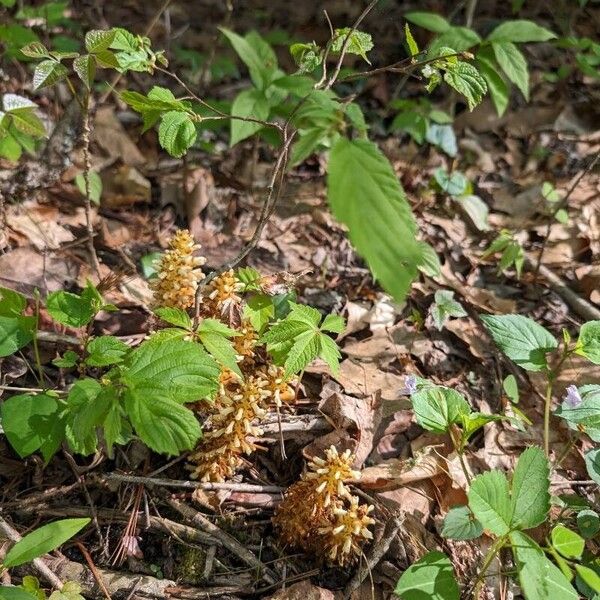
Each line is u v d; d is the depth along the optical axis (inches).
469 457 31.0
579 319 38.9
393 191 16.6
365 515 25.9
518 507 23.5
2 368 31.3
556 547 23.5
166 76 54.2
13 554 22.5
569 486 30.8
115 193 42.8
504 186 48.9
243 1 66.3
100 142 45.6
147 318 34.4
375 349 35.2
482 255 41.8
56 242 37.9
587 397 27.9
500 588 26.9
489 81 36.8
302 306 27.2
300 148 24.3
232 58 58.2
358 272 40.1
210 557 27.0
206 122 41.9
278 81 38.1
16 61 48.3
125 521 27.8
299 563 27.3
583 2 46.4
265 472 30.0
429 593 23.4
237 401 26.9
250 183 44.9
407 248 16.2
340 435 30.3
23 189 38.8
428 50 27.1
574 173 49.9
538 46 61.7
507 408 32.8
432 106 50.8
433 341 36.3
